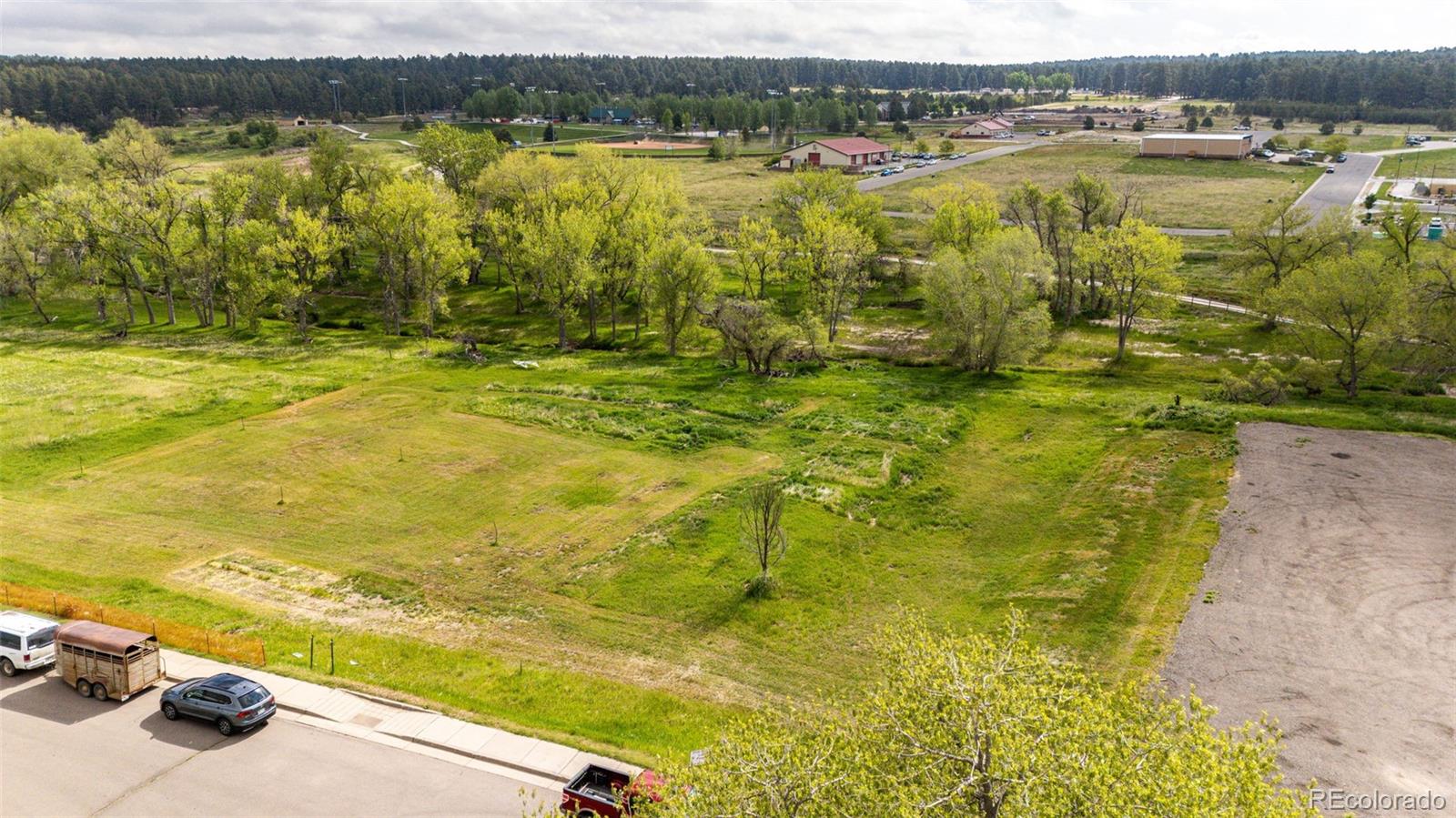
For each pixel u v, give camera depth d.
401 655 33.72
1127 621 35.03
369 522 46.06
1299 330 68.12
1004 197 149.25
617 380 71.75
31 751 27.08
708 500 47.84
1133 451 53.28
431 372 73.62
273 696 29.84
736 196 157.62
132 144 112.50
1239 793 16.94
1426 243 84.38
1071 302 88.06
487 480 51.38
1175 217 129.88
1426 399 60.28
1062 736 18.42
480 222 103.19
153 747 27.47
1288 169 172.00
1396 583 36.25
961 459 54.34
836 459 53.06
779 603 38.19
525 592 39.09
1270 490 45.50
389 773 26.48
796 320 86.75
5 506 47.31
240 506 47.81
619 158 107.62
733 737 20.31
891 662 23.28
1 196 102.31
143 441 56.91
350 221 102.50
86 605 35.72
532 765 26.94
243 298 84.75
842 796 18.28
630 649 34.72
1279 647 32.38
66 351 78.56
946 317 75.25
